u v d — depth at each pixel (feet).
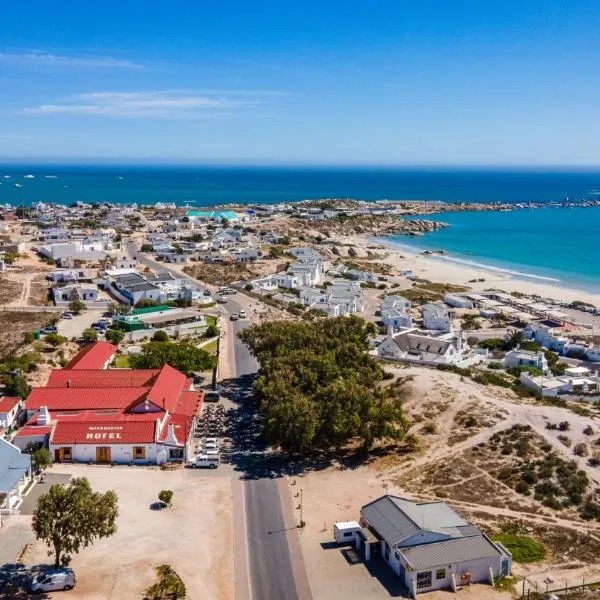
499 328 622.13
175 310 578.25
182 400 350.43
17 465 264.31
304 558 226.99
